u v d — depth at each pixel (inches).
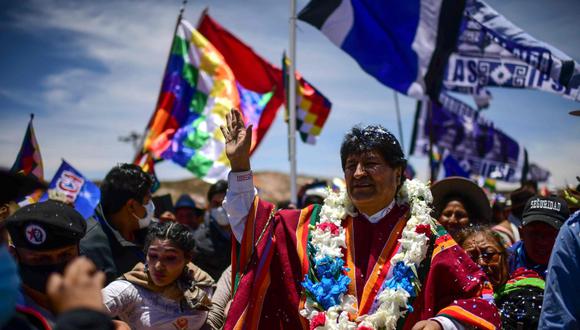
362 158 137.5
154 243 156.1
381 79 308.8
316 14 306.5
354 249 139.6
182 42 335.3
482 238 170.9
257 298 138.0
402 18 309.1
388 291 130.2
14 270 78.9
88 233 168.4
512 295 160.4
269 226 142.2
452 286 133.0
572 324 118.0
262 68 376.5
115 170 177.9
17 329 86.7
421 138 497.0
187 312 158.6
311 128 386.9
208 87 329.1
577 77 306.5
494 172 489.7
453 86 414.6
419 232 135.9
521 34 318.0
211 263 240.5
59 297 78.0
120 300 153.7
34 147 215.2
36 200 195.6
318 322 129.2
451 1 307.1
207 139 321.4
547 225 173.2
